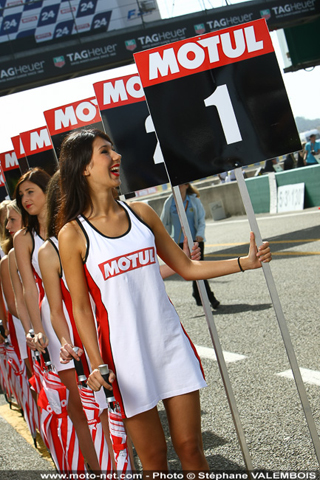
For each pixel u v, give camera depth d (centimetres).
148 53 330
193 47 334
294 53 1888
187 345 285
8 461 462
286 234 1354
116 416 271
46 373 365
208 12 1486
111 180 277
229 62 336
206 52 335
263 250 305
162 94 332
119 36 1445
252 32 338
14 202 474
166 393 277
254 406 455
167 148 332
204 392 510
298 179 1739
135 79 491
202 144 334
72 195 280
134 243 275
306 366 511
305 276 888
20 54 1405
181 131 333
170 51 332
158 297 279
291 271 946
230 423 437
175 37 1475
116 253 271
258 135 337
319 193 1670
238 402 470
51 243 348
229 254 1320
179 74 333
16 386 501
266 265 309
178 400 277
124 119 490
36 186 397
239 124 336
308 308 703
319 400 437
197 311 841
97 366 272
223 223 1962
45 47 1412
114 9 1438
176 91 333
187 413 278
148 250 278
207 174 334
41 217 401
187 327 752
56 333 347
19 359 496
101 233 274
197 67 334
